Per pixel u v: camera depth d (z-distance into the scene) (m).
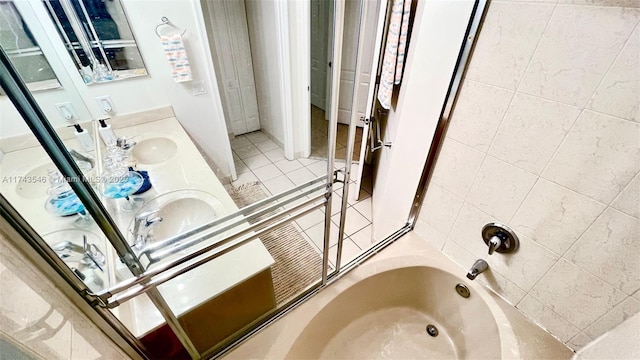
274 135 3.04
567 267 1.00
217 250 0.82
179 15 1.79
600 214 0.86
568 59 0.78
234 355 1.08
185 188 1.31
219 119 2.26
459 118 1.14
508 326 1.20
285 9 2.16
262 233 0.92
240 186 2.29
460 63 1.04
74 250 0.69
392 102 1.79
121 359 0.71
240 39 2.85
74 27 1.35
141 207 1.12
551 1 0.77
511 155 1.02
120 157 1.33
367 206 2.38
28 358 0.42
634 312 0.86
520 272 1.17
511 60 0.90
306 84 2.44
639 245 0.80
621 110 0.73
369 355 1.44
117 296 0.65
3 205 0.42
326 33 2.35
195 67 1.99
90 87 1.51
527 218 1.05
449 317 1.51
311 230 1.76
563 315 1.08
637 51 0.66
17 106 0.46
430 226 1.52
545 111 0.88
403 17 1.33
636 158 0.74
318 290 1.35
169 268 0.72
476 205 1.23
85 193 0.55
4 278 0.41
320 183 1.07
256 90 3.16
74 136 1.03
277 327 1.18
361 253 1.54
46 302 0.49
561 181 0.91
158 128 1.85
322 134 2.51
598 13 0.70
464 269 1.41
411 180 1.50
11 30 0.91
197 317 0.89
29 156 0.65
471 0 0.93
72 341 0.54
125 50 1.65
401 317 1.59
